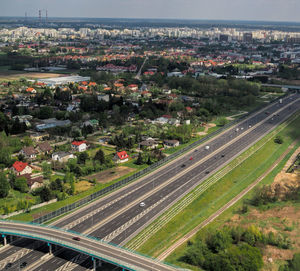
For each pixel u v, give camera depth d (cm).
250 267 16588
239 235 19175
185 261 17600
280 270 16775
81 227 19950
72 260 17550
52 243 17675
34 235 18038
